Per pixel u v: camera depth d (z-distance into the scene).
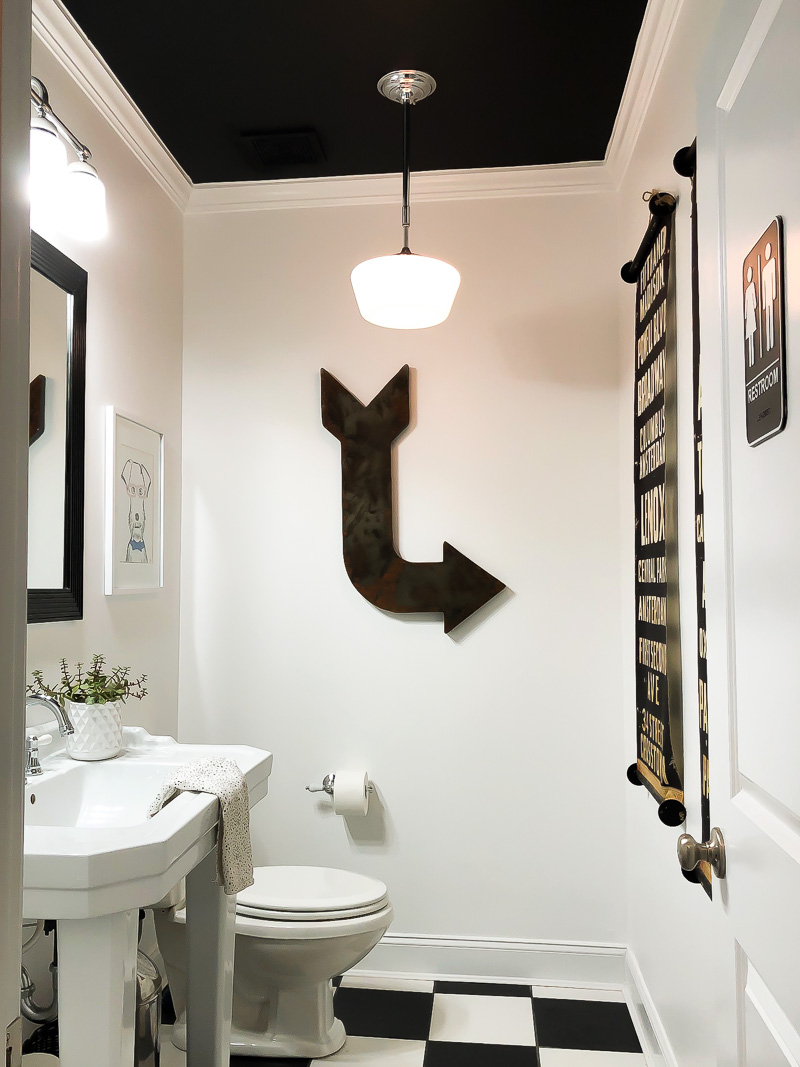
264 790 2.09
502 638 2.86
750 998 1.01
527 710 2.85
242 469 2.98
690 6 1.86
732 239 1.07
